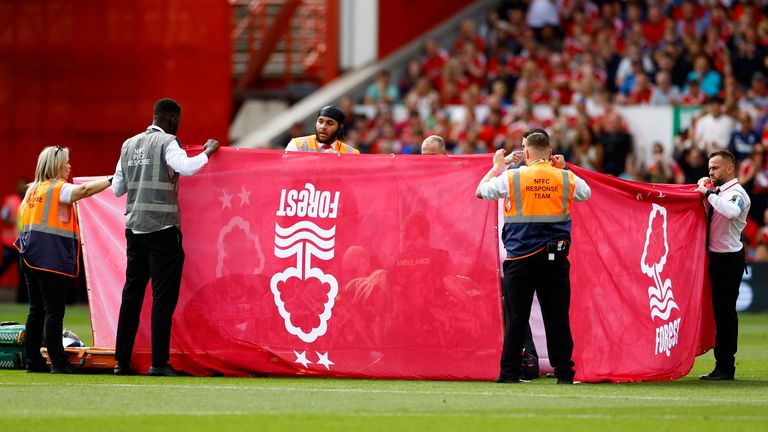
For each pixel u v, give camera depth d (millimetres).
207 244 40938
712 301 42031
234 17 117062
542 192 36656
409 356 39500
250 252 40719
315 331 40125
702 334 44969
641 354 40062
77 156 91562
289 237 40531
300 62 115500
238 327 40562
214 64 88750
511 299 37188
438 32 112438
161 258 39375
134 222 39312
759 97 93812
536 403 32469
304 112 101750
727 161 41875
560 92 100688
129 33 90188
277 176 40719
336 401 32625
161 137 39469
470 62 106562
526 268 36844
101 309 43031
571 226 38719
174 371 40125
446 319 39375
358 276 40000
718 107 88625
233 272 40750
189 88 89125
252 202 40781
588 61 98500
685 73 97500
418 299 39562
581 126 90062
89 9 90938
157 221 39219
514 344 37500
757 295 81750
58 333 40219
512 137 90438
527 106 92750
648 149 93438
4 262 90062
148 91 89938
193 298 40875
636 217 40281
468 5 117125
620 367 39406
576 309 38656
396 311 39656
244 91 111375
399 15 112312
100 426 27672
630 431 27516
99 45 90812
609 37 105188
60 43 91625
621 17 107188
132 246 39656
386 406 31609
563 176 36875
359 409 30969
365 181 40188
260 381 38594
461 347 39219
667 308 41375
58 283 40094
